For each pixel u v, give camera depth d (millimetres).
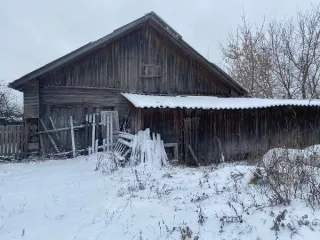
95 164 10859
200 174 8859
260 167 7426
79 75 13898
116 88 14453
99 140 13750
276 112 15977
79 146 13680
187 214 5488
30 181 8609
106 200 6543
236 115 15219
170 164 11914
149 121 13180
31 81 13156
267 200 5738
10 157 12586
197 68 16094
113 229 5031
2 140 12562
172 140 13625
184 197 6512
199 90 16078
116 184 7988
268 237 4480
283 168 6434
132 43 14852
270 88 28219
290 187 6047
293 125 16141
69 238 4734
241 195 6289
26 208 6203
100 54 14234
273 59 28500
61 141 13516
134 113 13609
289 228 4590
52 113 13523
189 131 14094
